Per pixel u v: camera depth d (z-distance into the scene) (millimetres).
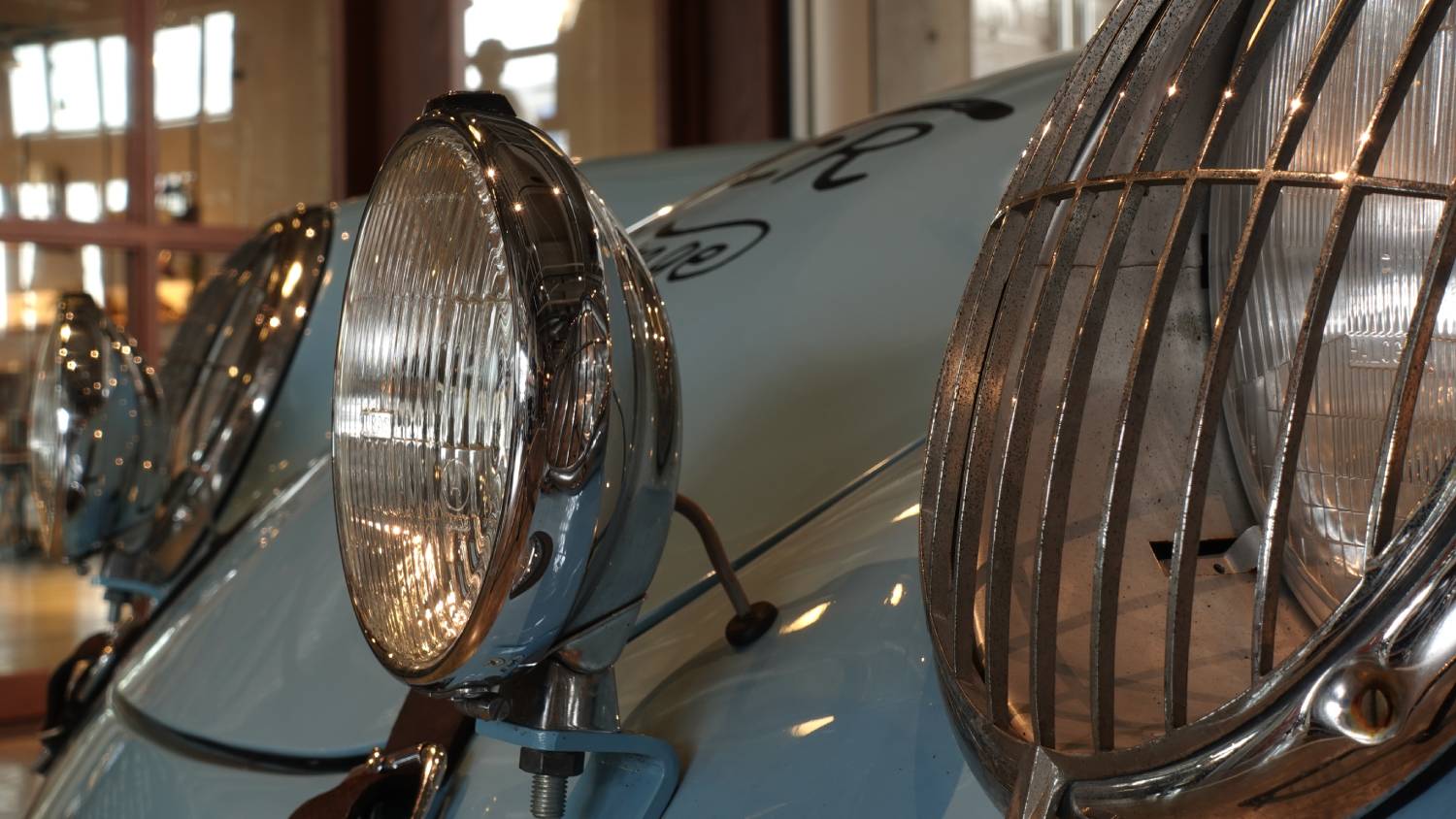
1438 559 256
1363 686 259
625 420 373
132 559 867
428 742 497
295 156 3482
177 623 767
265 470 886
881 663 424
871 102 4242
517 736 396
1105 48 411
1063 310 405
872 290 654
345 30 3557
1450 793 273
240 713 625
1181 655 296
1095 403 407
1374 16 321
